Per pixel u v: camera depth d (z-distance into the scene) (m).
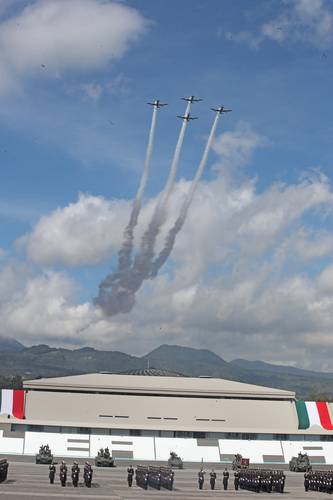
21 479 88.00
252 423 141.38
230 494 81.38
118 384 144.88
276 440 133.62
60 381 144.62
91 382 144.88
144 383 146.88
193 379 152.75
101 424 131.38
